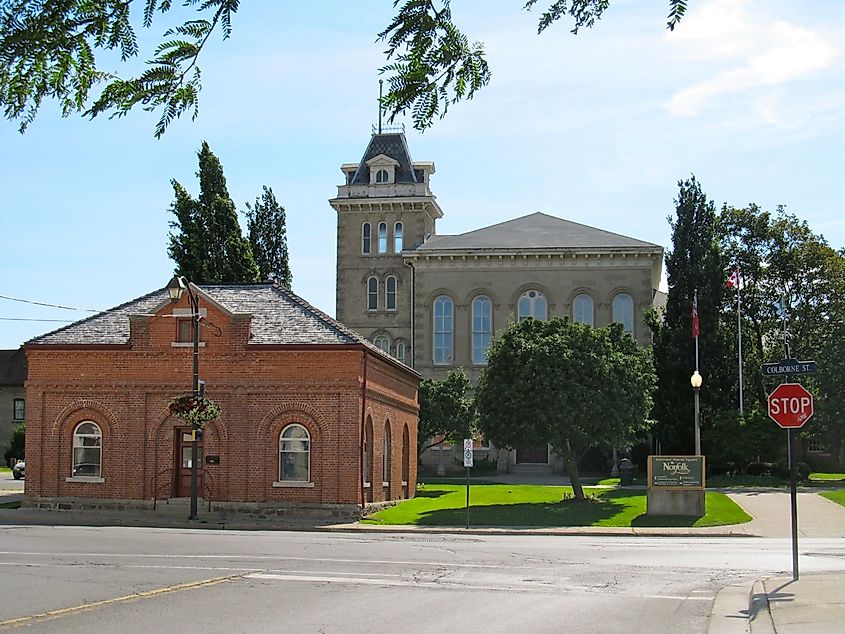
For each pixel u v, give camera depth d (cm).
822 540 2997
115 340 3934
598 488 5003
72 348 3897
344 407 3734
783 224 7425
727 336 6081
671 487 3694
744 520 3591
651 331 6406
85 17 586
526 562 2200
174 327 3862
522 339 4203
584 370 4112
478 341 6956
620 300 6900
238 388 3791
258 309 4019
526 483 5791
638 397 4238
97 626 1323
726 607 1573
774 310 7325
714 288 5938
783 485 5278
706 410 5853
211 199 5728
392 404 4322
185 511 3794
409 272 7619
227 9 596
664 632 1337
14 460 7012
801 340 7269
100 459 3891
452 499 4422
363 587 1738
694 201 6053
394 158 7819
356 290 7656
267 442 3766
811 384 6225
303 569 1991
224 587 1708
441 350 6994
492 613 1470
